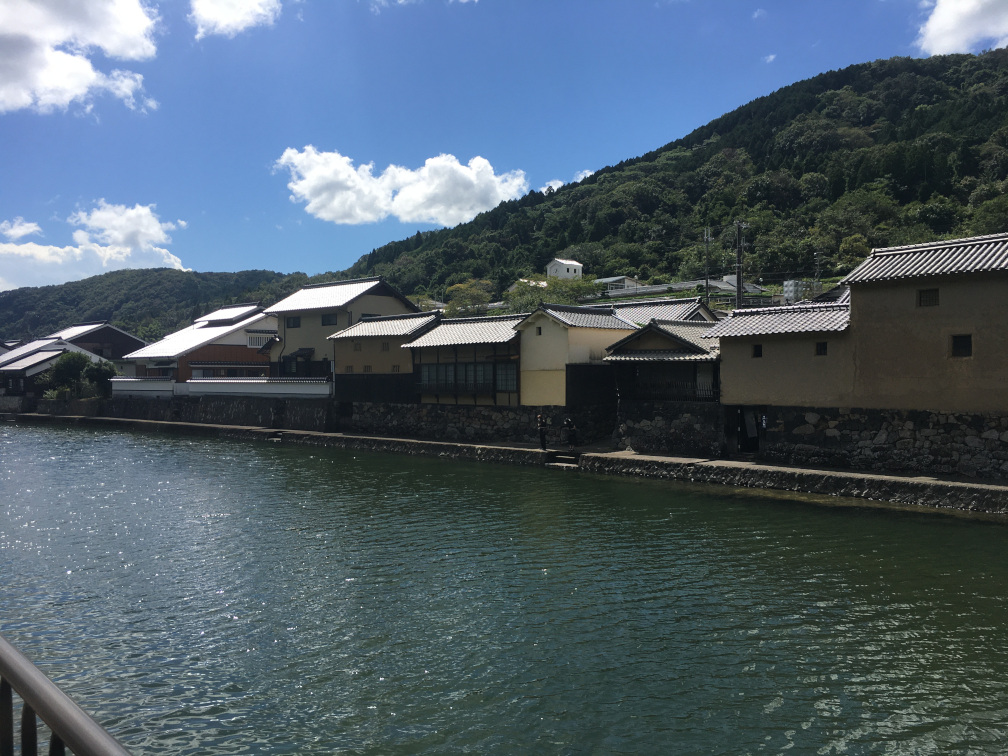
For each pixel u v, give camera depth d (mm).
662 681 10859
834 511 21594
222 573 16594
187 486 28562
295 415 48156
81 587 15680
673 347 31078
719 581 15305
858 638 12219
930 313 23438
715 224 123125
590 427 35750
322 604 14414
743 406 29359
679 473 27719
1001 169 106188
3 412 69188
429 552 18031
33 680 2516
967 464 22609
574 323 34844
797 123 150375
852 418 25328
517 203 185125
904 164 113000
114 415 61469
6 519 22594
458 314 77250
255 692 10758
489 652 12000
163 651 12234
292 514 22875
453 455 36125
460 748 9203
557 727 9648
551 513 22234
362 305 54000
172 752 9180
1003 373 21906
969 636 12203
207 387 54875
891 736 9258
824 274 88875
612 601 14242
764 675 10977
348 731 9648
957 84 163375
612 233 134125
